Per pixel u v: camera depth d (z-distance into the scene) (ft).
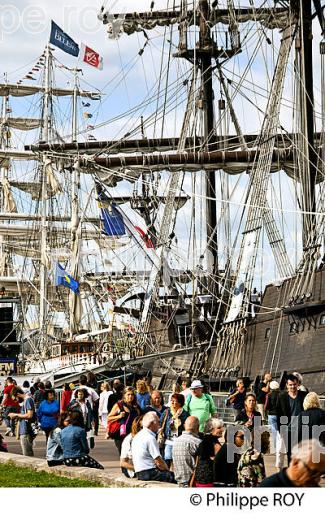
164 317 289.94
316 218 217.36
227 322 248.52
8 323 316.19
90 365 307.78
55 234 470.39
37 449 145.79
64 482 89.35
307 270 203.62
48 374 301.22
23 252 516.73
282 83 263.90
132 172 290.35
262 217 254.88
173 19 304.30
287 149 268.21
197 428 79.61
